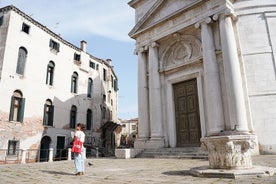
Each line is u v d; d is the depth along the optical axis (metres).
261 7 14.30
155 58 17.30
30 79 21.50
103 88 33.50
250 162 5.91
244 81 13.43
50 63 24.55
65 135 25.27
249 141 5.82
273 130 12.63
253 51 13.77
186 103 16.11
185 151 13.16
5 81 18.94
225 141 5.80
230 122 12.46
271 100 12.98
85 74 29.83
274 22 14.07
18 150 19.17
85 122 28.78
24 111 20.52
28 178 6.19
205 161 10.13
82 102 28.59
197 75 15.55
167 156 13.08
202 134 14.41
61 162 13.15
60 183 5.14
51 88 24.06
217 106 13.11
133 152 15.08
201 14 14.82
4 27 19.86
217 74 13.69
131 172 7.12
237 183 4.43
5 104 18.78
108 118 34.59
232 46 13.20
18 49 20.52
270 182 4.40
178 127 16.19
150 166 8.92
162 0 17.14
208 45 14.08
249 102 13.19
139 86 17.67
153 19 17.95
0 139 18.03
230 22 13.72
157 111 16.23
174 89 17.03
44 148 22.66
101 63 33.50
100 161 12.43
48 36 24.38
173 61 17.03
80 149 6.95
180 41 16.77
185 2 16.08
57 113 24.52
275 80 13.22
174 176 5.88
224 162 5.82
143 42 18.14
